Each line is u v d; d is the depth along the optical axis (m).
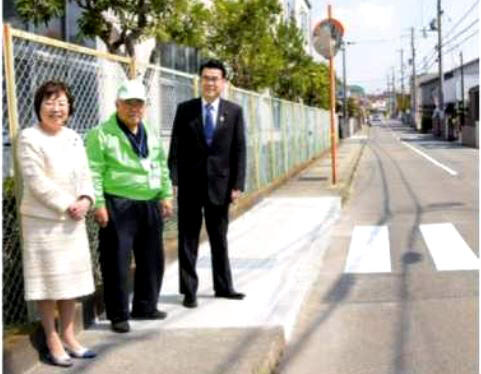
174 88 10.30
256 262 9.30
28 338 5.34
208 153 7.00
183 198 7.08
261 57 21.19
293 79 32.50
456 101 61.06
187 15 12.69
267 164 17.23
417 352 6.05
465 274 8.66
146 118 8.84
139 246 6.57
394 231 11.91
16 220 5.67
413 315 7.09
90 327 6.40
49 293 5.16
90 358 5.54
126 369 5.29
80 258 5.28
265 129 17.05
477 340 6.29
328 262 9.64
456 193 17.34
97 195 6.05
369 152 38.84
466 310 7.18
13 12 11.57
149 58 14.62
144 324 6.52
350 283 8.45
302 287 8.07
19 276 5.75
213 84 6.95
